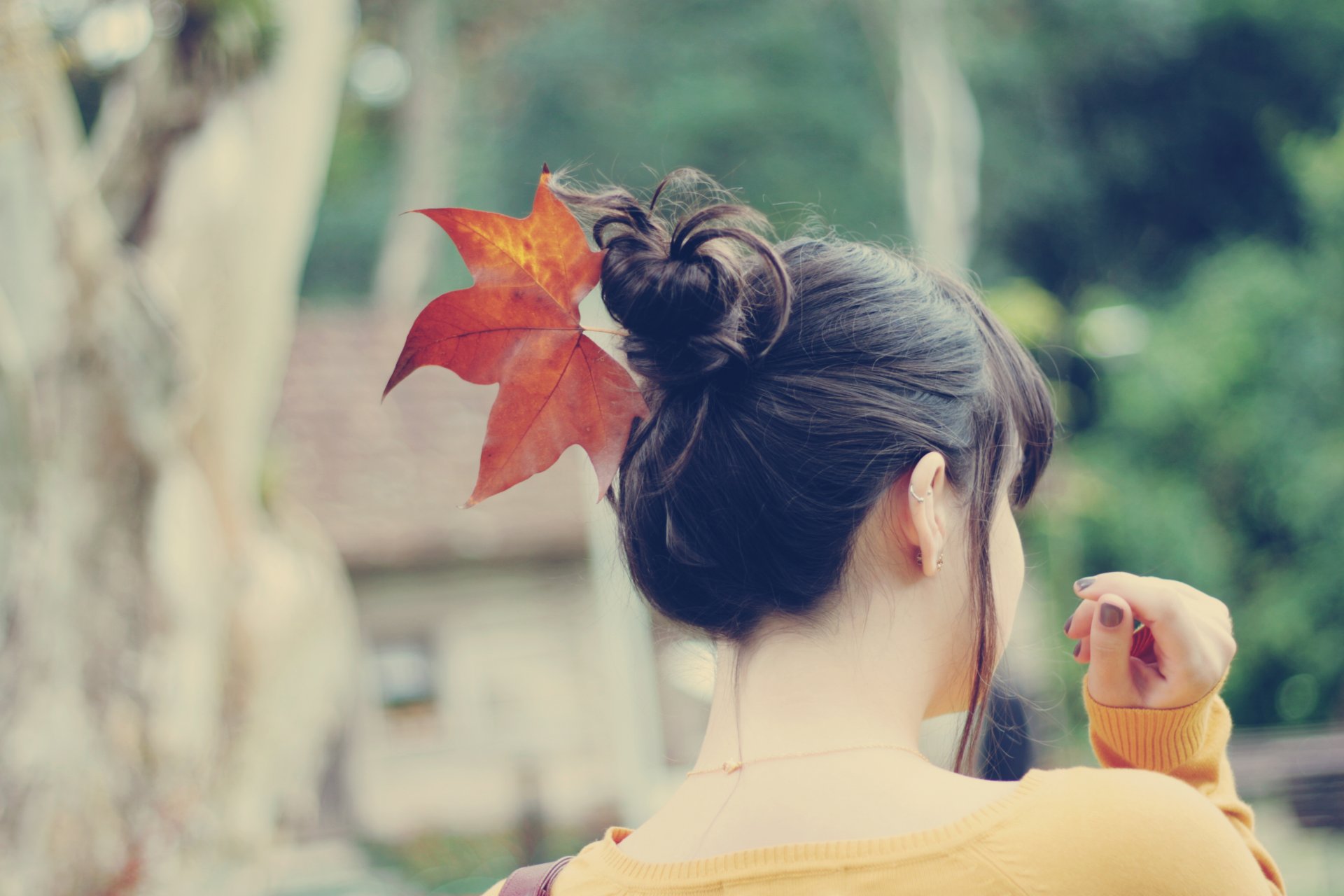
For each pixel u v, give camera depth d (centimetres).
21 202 338
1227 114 1642
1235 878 64
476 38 1755
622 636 949
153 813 365
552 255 79
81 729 340
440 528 911
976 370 79
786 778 73
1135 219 1694
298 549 534
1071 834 64
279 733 473
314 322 1095
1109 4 1596
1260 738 1055
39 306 342
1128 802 65
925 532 74
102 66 454
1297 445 1165
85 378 358
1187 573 1159
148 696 367
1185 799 66
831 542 75
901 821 69
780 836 70
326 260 1792
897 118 1568
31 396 317
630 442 83
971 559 77
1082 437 1288
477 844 893
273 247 459
